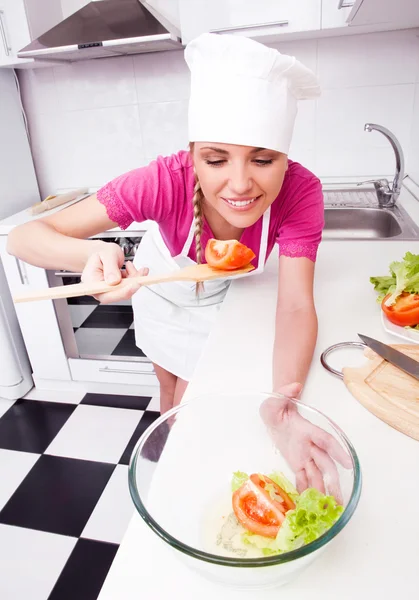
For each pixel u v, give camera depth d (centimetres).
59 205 191
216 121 76
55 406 190
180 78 193
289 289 89
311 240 92
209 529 46
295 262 91
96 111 204
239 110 75
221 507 49
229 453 55
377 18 143
